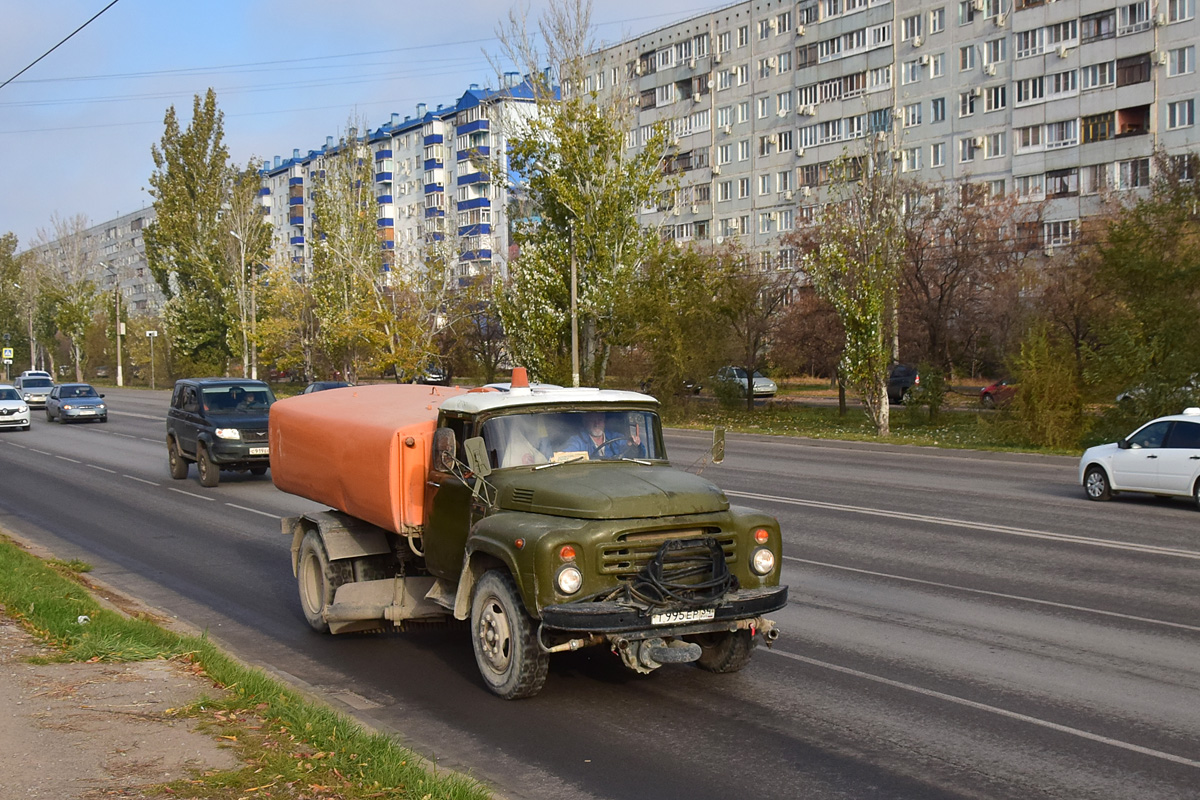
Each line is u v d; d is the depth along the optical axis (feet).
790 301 163.32
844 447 95.81
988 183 165.17
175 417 72.64
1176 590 34.27
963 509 53.62
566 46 126.11
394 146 336.29
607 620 20.83
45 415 152.66
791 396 177.78
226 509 57.98
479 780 18.56
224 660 23.89
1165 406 81.51
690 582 22.18
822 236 112.37
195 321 239.09
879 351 103.45
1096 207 163.22
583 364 130.62
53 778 16.51
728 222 236.43
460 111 296.92
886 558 40.29
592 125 123.95
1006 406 93.15
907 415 121.19
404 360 155.02
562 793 18.01
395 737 20.25
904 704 22.85
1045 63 174.60
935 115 192.75
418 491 26.84
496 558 23.62
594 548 21.49
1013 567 38.34
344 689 24.91
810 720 21.83
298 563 32.12
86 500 61.98
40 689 21.49
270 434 34.86
